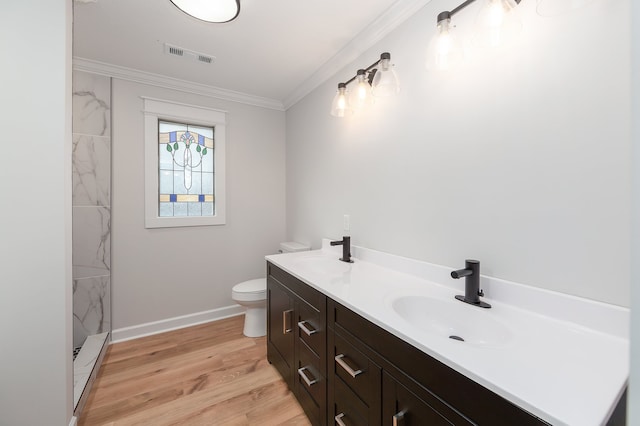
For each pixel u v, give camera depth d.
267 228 2.92
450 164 1.28
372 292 1.21
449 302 1.11
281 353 1.75
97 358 1.82
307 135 2.54
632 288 0.40
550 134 0.94
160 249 2.40
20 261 1.14
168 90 2.40
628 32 0.79
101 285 2.16
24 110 1.14
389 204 1.63
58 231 1.19
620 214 0.81
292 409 1.51
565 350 0.74
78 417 1.40
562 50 0.91
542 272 0.97
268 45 1.88
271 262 1.89
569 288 0.91
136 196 2.29
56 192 1.19
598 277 0.85
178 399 1.57
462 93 1.22
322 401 1.29
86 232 2.11
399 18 1.51
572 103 0.89
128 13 1.56
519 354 0.72
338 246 2.07
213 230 2.64
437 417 0.73
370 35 1.69
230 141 2.70
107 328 2.18
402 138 1.53
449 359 0.69
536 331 0.85
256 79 2.40
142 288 2.33
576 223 0.89
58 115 1.19
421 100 1.41
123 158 2.24
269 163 2.92
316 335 1.34
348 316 1.10
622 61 0.80
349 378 1.10
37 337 1.17
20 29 1.13
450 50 1.08
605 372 0.64
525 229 1.02
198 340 2.26
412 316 1.15
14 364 1.14
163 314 2.42
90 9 1.52
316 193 2.40
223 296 2.70
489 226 1.13
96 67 2.10
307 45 1.88
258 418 1.44
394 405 0.88
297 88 2.58
